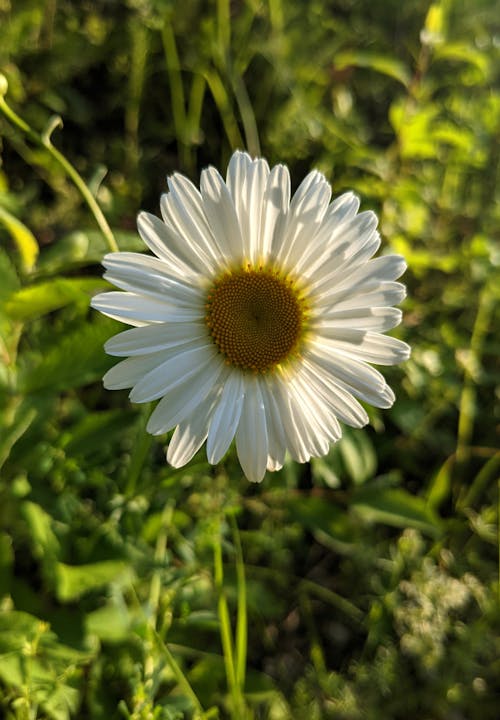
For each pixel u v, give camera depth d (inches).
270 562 7.6
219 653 6.6
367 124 9.4
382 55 9.4
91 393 7.0
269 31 8.6
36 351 5.8
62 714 5.0
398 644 7.2
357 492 7.3
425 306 8.2
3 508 5.6
